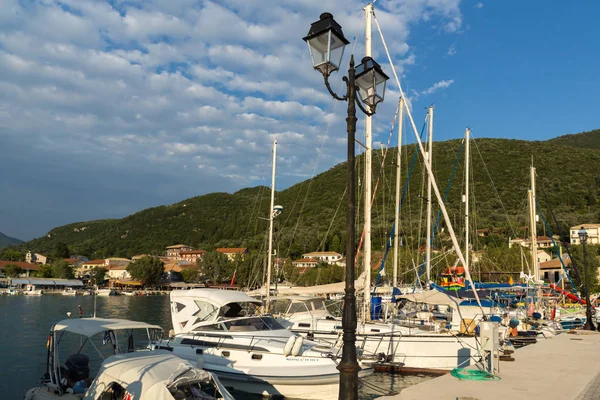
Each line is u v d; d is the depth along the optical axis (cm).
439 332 1862
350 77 748
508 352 1442
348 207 707
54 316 4572
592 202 10119
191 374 905
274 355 1442
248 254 10006
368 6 2105
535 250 3653
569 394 889
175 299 1756
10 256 14575
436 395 872
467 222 3456
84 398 934
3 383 1689
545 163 11506
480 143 12850
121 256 17225
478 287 2931
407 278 3900
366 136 2084
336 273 7412
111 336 1240
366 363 1562
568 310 3456
